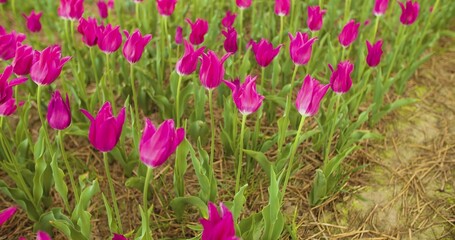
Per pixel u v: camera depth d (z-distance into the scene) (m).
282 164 2.59
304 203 2.78
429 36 4.14
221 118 3.36
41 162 2.38
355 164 3.06
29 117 3.31
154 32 4.02
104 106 1.68
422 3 4.24
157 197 2.76
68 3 2.93
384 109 3.21
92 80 3.63
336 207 2.77
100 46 2.58
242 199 2.14
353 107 3.21
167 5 2.96
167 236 2.56
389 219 2.73
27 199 2.45
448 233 2.66
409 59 3.79
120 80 3.50
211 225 1.45
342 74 2.41
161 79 3.22
